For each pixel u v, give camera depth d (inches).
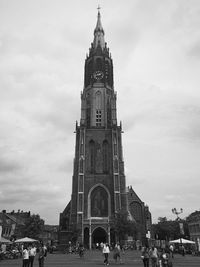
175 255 2137.1
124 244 3026.6
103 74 4421.8
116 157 3646.7
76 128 3924.7
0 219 3383.4
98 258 1806.1
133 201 3917.3
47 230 5910.4
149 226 3873.0
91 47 4847.4
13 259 1765.5
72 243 3164.4
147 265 988.6
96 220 3284.9
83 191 3442.4
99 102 4222.4
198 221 3659.0
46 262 1466.5
